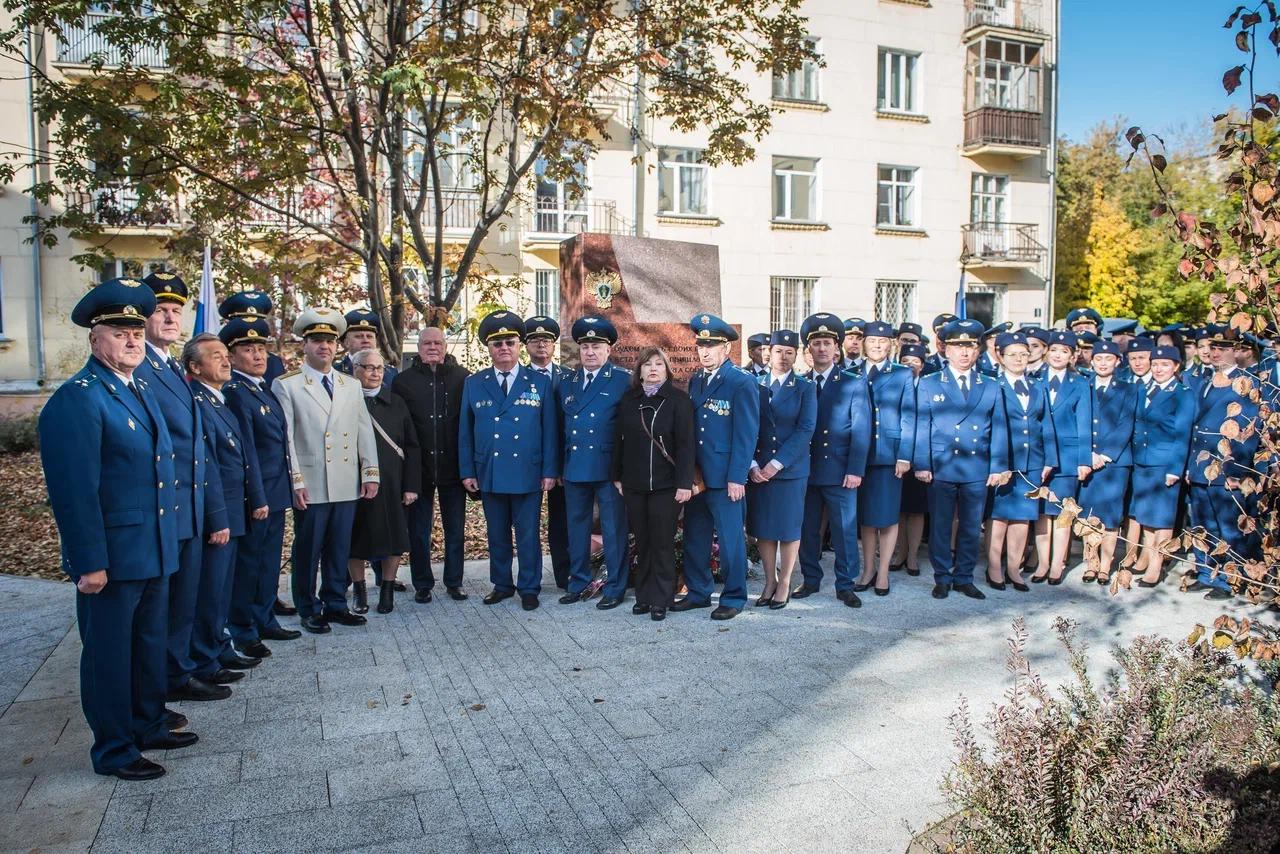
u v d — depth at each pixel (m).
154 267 11.27
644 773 3.88
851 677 5.02
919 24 22.23
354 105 8.69
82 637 3.97
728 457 6.26
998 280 23.61
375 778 3.87
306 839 3.38
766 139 20.91
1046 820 2.85
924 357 8.45
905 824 3.30
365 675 5.15
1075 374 7.50
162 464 4.04
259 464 5.48
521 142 12.25
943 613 6.39
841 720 4.41
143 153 8.20
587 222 19.41
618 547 6.66
